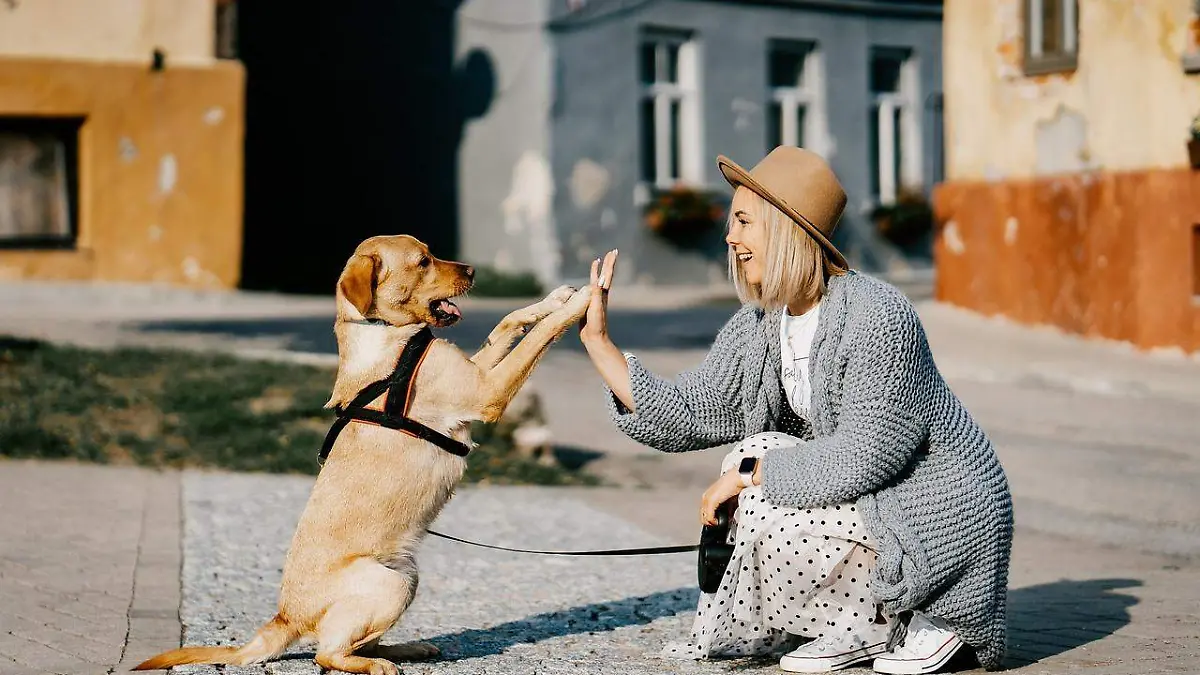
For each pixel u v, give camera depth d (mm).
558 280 19203
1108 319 11945
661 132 20359
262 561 5754
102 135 16484
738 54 20578
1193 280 11328
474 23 19812
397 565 4145
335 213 21484
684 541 6305
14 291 15969
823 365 3928
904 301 3932
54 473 7516
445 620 4859
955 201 13711
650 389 4195
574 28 19219
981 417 9461
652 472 8500
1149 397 10188
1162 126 11461
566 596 5223
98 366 10039
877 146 22281
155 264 16828
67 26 16250
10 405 8648
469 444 4258
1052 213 12500
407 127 20766
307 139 21344
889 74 22406
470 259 20219
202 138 16906
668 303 18000
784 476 3844
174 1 16672
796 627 3986
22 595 5078
